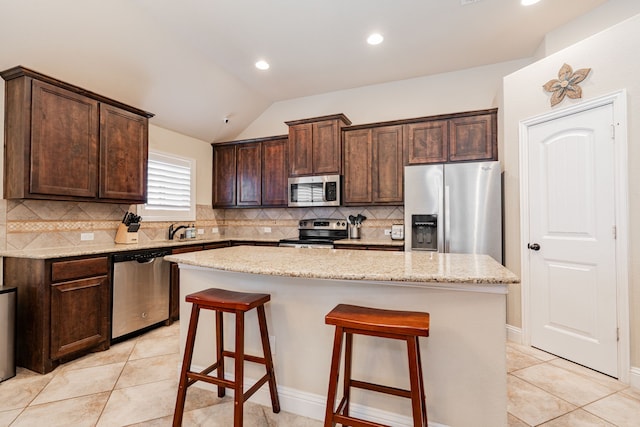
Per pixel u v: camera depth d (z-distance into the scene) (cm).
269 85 419
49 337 231
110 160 301
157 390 206
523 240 279
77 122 273
